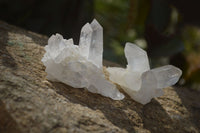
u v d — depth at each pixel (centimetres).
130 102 34
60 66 32
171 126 33
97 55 33
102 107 32
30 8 55
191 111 36
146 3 58
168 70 33
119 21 84
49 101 30
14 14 55
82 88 33
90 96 33
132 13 60
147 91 33
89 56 32
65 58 32
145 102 34
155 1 54
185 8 54
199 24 57
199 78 56
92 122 30
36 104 29
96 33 33
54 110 29
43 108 29
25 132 27
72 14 58
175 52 53
